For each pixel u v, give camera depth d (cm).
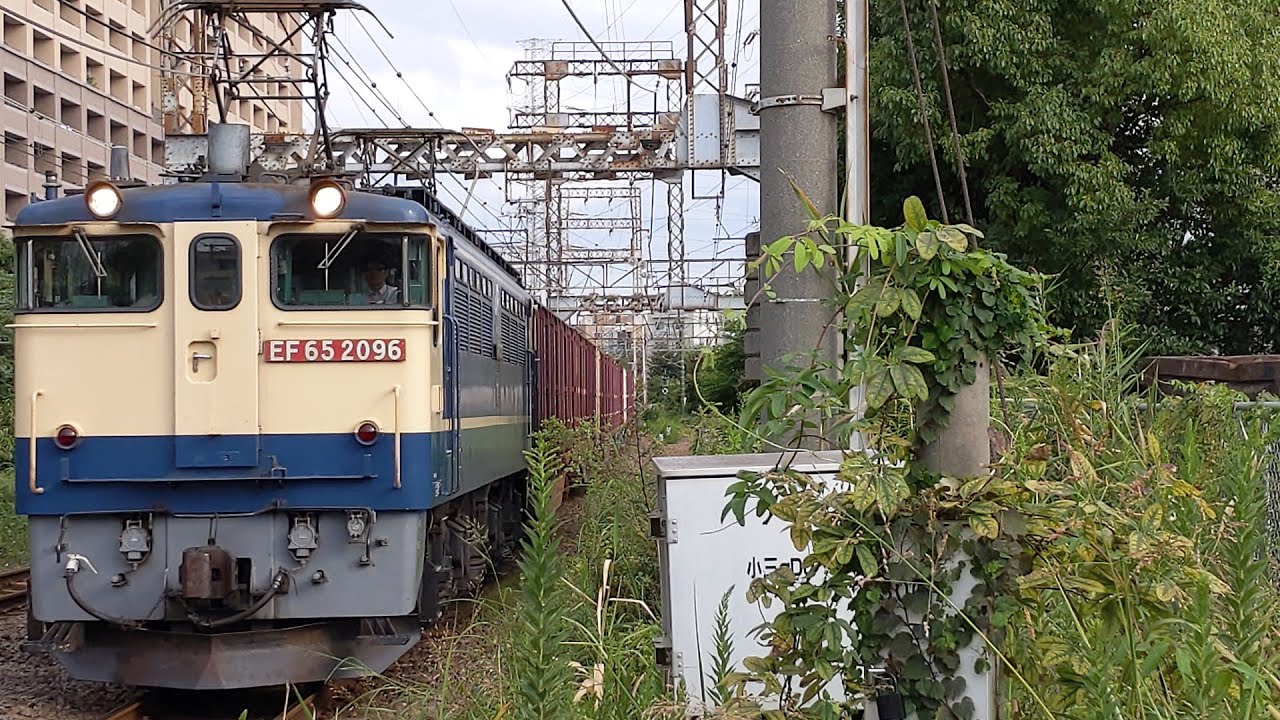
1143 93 1430
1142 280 1533
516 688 520
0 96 4584
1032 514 424
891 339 443
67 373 878
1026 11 1395
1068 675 444
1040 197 1423
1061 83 1412
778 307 762
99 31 5762
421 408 895
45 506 870
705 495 595
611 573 924
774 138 771
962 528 418
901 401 466
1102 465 623
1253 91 1430
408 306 893
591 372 2792
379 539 884
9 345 2892
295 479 877
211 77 1366
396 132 2052
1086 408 675
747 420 456
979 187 1523
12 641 1098
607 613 758
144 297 885
